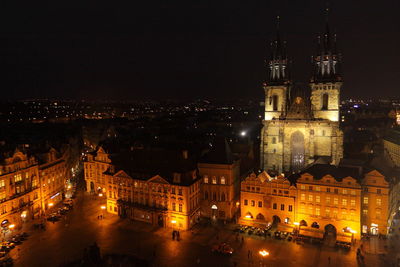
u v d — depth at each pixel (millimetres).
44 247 92938
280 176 104438
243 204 110250
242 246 93500
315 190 100000
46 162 125500
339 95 139250
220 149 112938
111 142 152875
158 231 103812
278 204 105312
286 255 88375
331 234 99562
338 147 135875
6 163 102438
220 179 110938
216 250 89812
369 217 98375
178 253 89688
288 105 152125
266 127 148875
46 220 112812
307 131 139375
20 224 107188
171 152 112438
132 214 113125
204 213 113938
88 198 136250
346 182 96062
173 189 104875
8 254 88625
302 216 102312
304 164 141250
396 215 110625
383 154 133875
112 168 119438
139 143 156750
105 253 89312
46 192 123188
